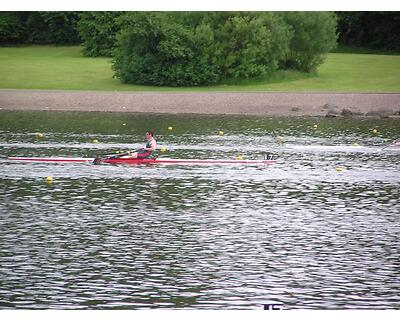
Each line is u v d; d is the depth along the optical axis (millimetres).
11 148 196875
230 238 122625
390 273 107750
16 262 109875
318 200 147625
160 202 144375
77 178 163750
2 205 140125
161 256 113625
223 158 188125
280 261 112188
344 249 117812
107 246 117688
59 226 127438
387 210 140750
